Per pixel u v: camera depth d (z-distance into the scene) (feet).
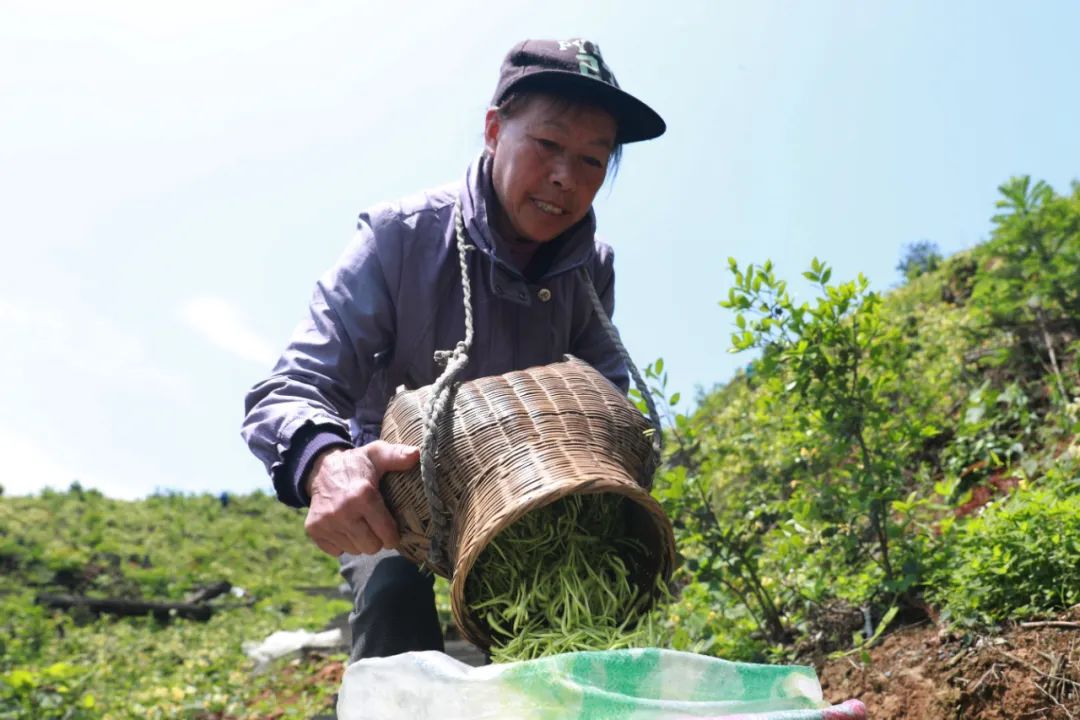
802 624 13.75
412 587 8.65
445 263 9.01
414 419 7.55
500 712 5.76
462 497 7.02
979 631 11.62
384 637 8.44
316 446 7.60
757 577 14.39
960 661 11.42
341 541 7.48
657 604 7.66
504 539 7.41
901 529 13.08
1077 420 16.16
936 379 20.22
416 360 9.18
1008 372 19.47
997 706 10.71
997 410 18.22
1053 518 11.94
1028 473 15.57
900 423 13.84
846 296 13.26
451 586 6.71
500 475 6.84
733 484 18.26
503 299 9.21
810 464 14.39
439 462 7.15
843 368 13.43
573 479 6.64
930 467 18.12
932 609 12.69
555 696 5.69
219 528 56.08
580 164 8.45
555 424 7.14
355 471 7.30
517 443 6.98
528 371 7.61
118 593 43.16
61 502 58.65
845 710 5.90
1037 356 19.29
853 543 13.11
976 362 20.30
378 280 8.86
